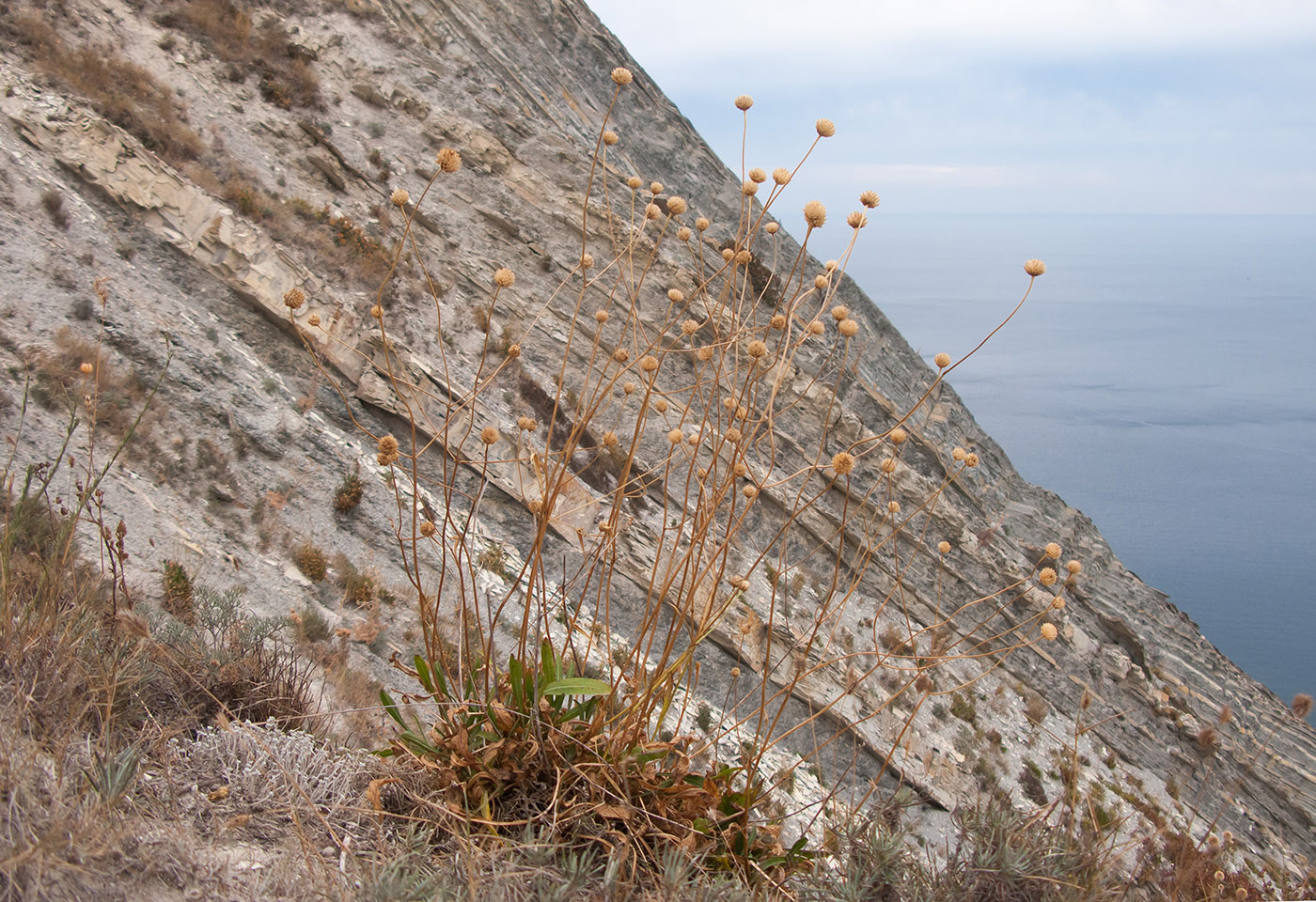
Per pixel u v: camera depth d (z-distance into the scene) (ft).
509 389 68.28
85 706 9.52
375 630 47.24
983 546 99.55
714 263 83.56
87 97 62.85
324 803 9.64
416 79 85.76
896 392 123.24
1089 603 120.06
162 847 7.68
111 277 53.16
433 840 9.81
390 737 12.72
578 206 84.17
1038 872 9.47
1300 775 108.99
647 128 124.16
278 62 79.10
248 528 48.88
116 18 71.31
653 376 10.57
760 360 10.36
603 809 9.38
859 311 127.03
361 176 76.59
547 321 76.28
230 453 51.13
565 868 8.43
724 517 31.19
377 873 7.78
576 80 116.88
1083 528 137.90
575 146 92.22
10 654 9.74
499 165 83.82
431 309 71.15
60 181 55.83
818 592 66.95
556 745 10.07
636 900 8.79
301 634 38.09
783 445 76.84
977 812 10.48
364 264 69.87
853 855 10.07
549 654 10.55
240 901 7.39
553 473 10.43
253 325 59.41
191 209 60.08
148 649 12.00
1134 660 119.34
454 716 10.16
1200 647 138.62
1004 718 78.64
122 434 46.32
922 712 66.49
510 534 57.52
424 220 77.10
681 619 10.53
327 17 85.25
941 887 9.55
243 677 13.20
